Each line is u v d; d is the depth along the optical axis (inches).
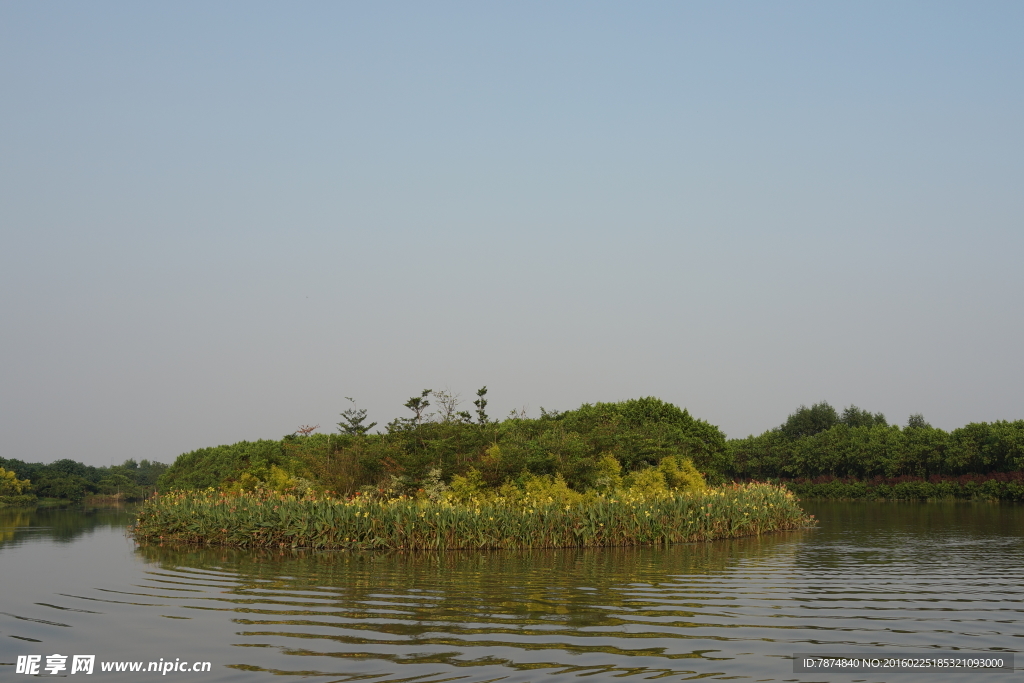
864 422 4163.4
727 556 880.9
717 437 1790.1
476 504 988.6
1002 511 1777.8
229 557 874.8
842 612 537.6
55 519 1790.1
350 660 411.2
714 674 387.9
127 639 458.3
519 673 388.5
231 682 375.6
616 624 497.0
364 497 1010.1
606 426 1461.6
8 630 484.4
